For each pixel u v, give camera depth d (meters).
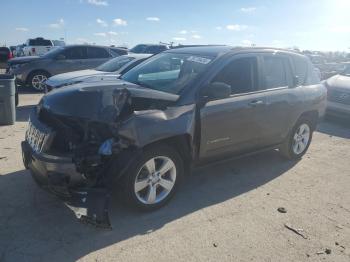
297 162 6.13
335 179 5.46
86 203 3.48
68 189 3.61
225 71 4.72
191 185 4.95
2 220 3.79
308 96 5.92
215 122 4.50
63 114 3.98
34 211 4.00
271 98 5.23
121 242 3.53
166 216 4.07
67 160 3.57
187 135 4.18
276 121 5.40
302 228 3.98
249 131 5.00
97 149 3.68
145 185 3.99
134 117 3.77
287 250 3.56
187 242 3.58
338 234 3.91
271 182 5.21
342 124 9.38
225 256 3.40
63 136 3.83
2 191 4.43
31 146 4.02
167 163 4.12
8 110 7.74
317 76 6.46
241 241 3.66
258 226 3.96
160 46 22.44
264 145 5.44
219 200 4.54
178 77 4.69
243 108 4.79
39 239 3.51
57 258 3.24
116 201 4.32
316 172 5.71
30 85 13.26
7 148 6.09
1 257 3.21
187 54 5.11
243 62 4.98
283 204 4.54
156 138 3.85
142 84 4.83
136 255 3.33
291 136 5.91
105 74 8.77
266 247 3.58
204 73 4.52
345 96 8.93
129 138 3.68
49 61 13.25
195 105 4.29
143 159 3.87
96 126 3.82
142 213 4.09
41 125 3.97
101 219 3.40
